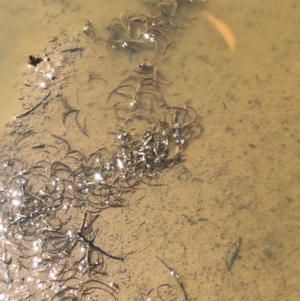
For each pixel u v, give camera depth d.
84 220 0.71
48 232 0.70
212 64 0.82
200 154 0.75
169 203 0.71
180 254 0.68
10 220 0.72
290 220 0.69
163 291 0.65
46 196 0.73
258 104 0.78
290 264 0.66
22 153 0.77
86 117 0.79
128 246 0.69
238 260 0.67
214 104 0.79
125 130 0.77
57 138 0.78
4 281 0.68
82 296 0.66
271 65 0.82
